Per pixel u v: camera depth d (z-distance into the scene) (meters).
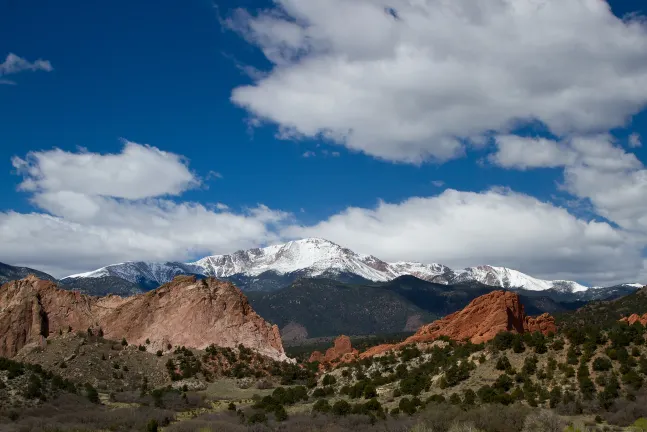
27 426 117.44
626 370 123.31
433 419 113.94
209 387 172.38
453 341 171.00
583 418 112.94
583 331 143.88
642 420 103.31
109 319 198.75
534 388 125.44
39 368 153.88
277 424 126.94
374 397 145.12
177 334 197.25
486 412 113.19
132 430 122.31
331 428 118.25
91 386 157.38
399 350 177.88
